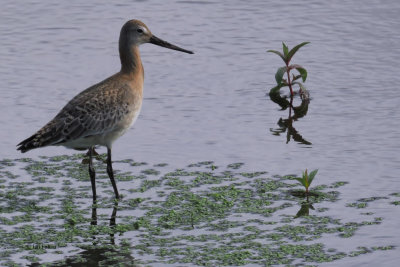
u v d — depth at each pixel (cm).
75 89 1914
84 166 1573
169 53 2138
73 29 2259
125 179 1502
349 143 1638
